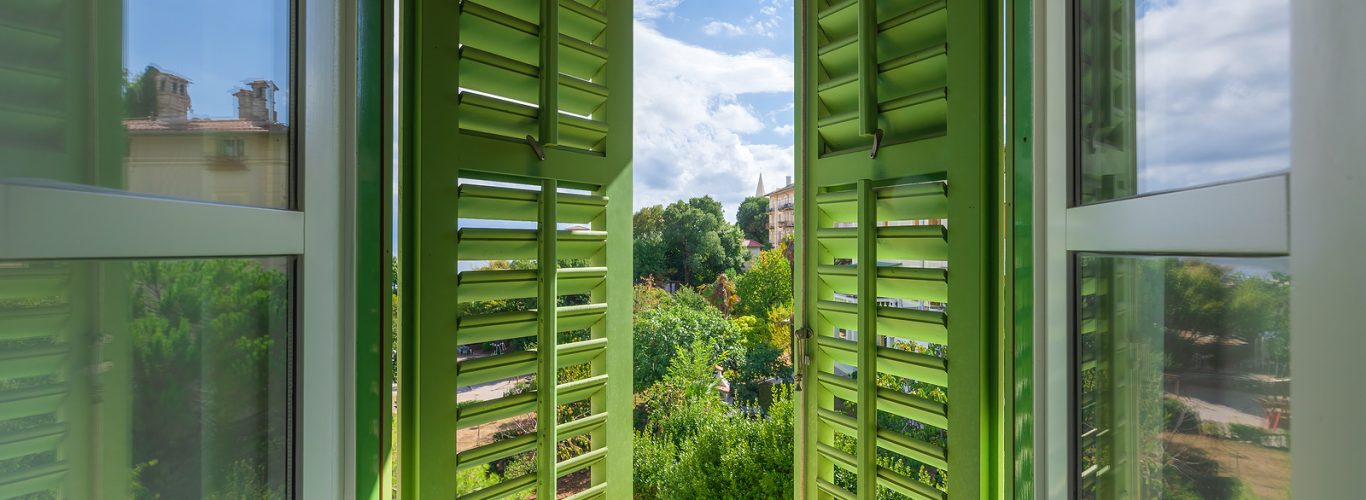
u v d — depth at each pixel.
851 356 1.17
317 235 0.84
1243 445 0.48
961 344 0.96
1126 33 0.65
